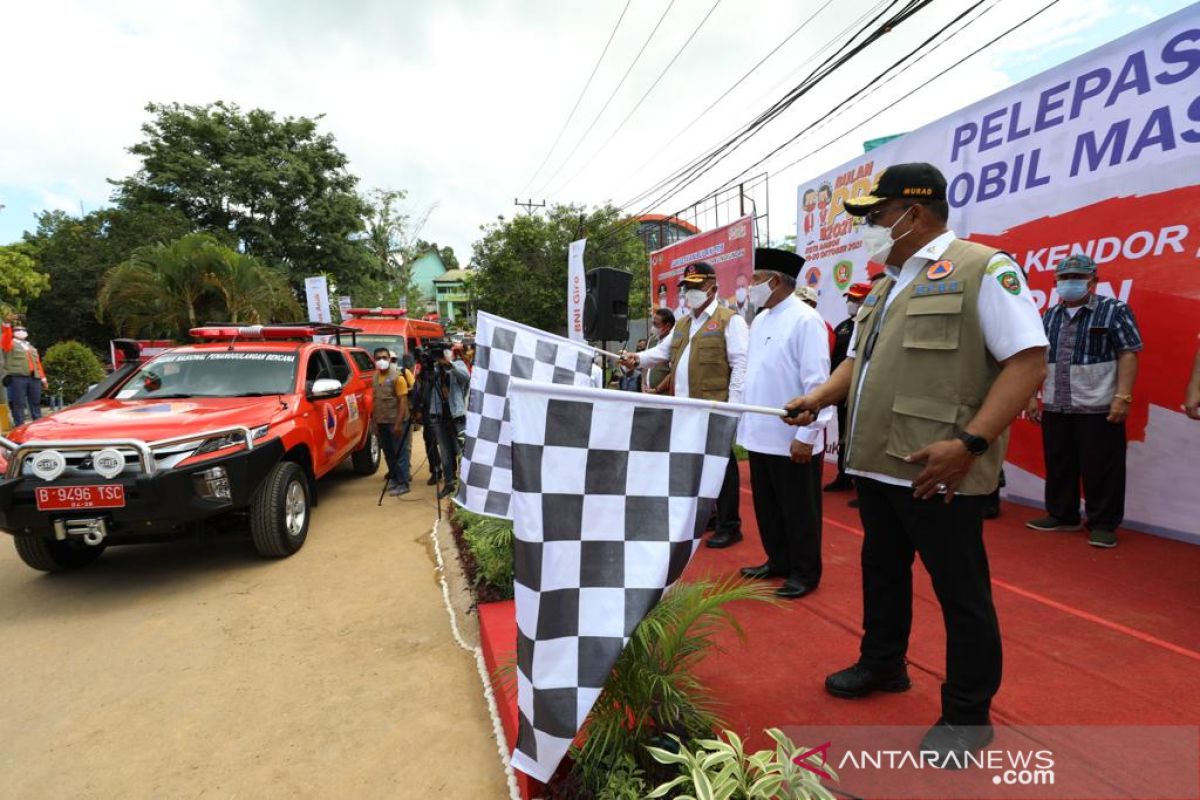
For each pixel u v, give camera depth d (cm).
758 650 279
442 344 700
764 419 339
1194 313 375
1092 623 287
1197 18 358
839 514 504
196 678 313
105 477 386
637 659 201
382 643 347
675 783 168
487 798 222
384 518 609
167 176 2695
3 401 1020
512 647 291
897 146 576
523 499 163
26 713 287
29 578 459
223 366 564
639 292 2495
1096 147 416
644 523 172
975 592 191
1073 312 401
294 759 248
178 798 228
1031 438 484
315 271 3016
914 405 193
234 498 425
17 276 2422
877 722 222
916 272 203
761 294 340
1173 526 395
